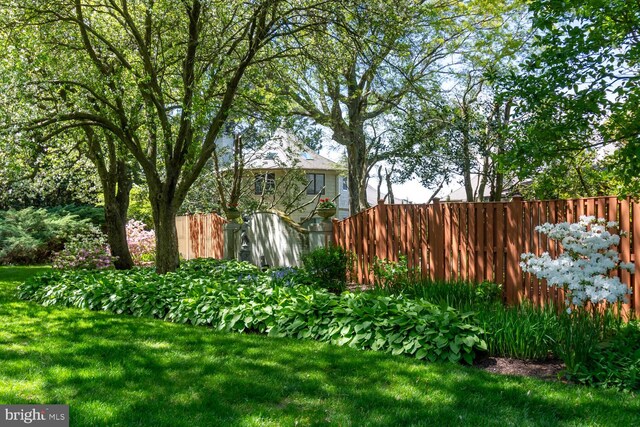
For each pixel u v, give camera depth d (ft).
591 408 11.85
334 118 55.67
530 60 18.72
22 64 28.04
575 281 14.98
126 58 34.91
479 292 21.03
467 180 52.24
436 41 53.06
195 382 13.85
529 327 16.06
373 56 31.30
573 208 21.54
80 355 16.49
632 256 19.31
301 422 11.23
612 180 26.22
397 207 30.89
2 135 27.07
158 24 33.01
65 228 61.16
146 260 56.54
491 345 16.26
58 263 42.68
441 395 12.78
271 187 79.46
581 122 17.53
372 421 11.23
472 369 14.85
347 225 35.09
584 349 14.26
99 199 66.74
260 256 44.27
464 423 11.07
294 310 19.83
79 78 31.73
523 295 23.52
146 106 32.94
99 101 33.04
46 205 74.95
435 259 28.35
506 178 50.39
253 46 30.55
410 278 27.40
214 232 52.11
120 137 31.81
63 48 32.91
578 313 16.02
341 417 11.46
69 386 13.53
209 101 31.14
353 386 13.51
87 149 42.50
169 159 33.40
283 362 15.66
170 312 23.15
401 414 11.59
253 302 21.03
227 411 11.89
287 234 40.42
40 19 31.14
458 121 47.52
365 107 57.11
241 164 60.08
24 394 12.91
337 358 15.93
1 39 30.14
